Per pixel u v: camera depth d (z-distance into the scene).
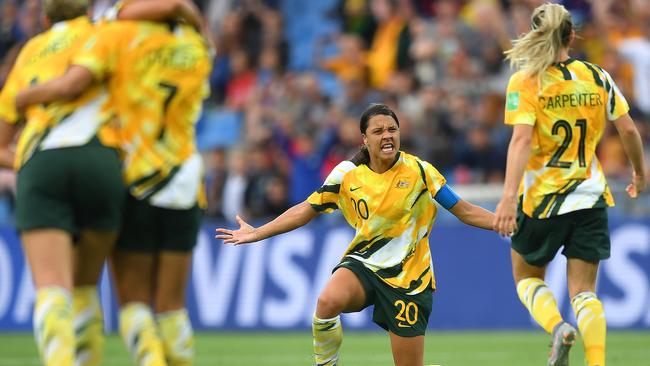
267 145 50.34
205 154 56.66
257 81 58.31
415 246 20.83
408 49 55.06
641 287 40.28
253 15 60.09
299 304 42.09
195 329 42.81
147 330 18.75
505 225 20.42
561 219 21.89
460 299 41.72
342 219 44.09
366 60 56.41
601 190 21.83
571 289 22.06
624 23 54.00
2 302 43.25
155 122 19.06
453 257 41.97
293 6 61.91
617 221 40.69
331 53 58.62
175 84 19.19
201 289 42.97
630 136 22.20
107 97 18.78
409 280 20.64
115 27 18.88
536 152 22.00
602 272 40.38
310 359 33.53
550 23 21.56
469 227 41.91
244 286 42.69
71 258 17.97
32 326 43.06
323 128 52.16
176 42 19.20
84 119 18.38
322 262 42.09
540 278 22.89
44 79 18.59
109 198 18.23
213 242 43.22
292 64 60.22
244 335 41.66
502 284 41.59
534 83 21.55
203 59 19.56
